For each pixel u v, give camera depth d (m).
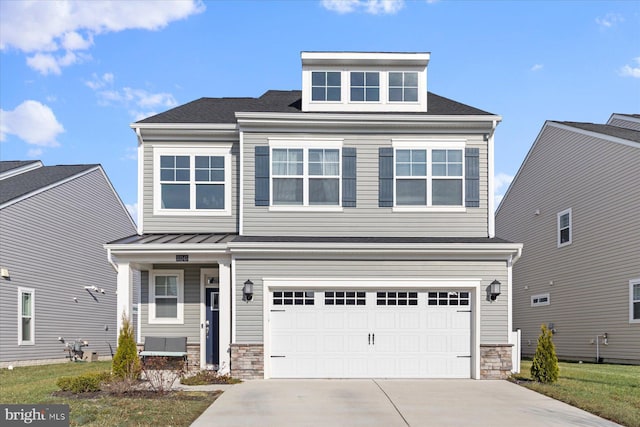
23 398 12.09
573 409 11.30
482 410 11.19
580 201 23.30
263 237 16.11
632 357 19.97
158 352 16.23
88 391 12.67
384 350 15.43
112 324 28.91
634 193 19.97
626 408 11.07
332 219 16.53
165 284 17.31
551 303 25.33
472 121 16.61
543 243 26.23
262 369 15.11
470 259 15.52
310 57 17.25
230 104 19.81
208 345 17.19
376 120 16.59
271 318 15.41
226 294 15.41
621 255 20.62
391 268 15.48
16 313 21.44
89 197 27.05
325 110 17.30
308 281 15.37
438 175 16.66
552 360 14.28
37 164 27.77
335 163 16.69
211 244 15.24
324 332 15.44
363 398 12.35
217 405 11.52
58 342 24.11
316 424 9.98
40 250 23.08
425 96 17.50
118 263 15.51
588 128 23.28
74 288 25.53
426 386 13.98
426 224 16.55
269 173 16.59
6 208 21.06
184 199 17.39
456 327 15.52
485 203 16.61
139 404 11.33
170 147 17.45
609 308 21.25
